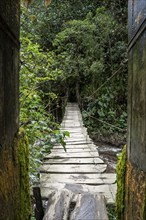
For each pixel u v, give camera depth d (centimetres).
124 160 144
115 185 233
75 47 933
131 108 125
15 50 127
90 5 993
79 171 272
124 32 877
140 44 101
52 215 169
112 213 200
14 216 118
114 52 890
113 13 891
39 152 257
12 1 115
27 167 159
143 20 95
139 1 104
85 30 900
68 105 1009
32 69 276
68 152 352
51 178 249
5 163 99
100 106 863
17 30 133
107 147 622
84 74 923
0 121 89
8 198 103
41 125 258
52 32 992
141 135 97
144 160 92
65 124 627
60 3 1019
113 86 898
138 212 100
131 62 127
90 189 222
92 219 163
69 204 184
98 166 292
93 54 909
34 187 185
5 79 99
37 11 911
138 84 104
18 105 140
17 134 133
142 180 95
